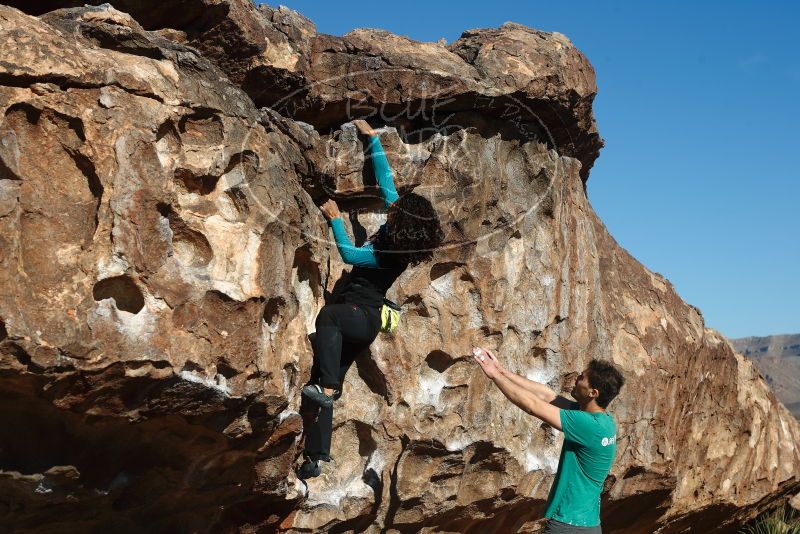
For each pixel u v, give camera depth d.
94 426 3.44
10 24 3.08
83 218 3.21
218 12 4.23
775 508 10.02
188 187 3.61
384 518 5.13
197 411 3.59
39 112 3.10
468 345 5.16
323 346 4.22
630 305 6.85
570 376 5.83
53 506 3.63
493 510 5.65
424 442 5.03
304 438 4.40
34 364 3.00
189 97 3.57
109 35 3.53
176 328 3.43
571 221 5.93
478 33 5.64
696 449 7.77
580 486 4.09
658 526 7.91
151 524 4.09
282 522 4.54
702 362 7.62
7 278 2.94
